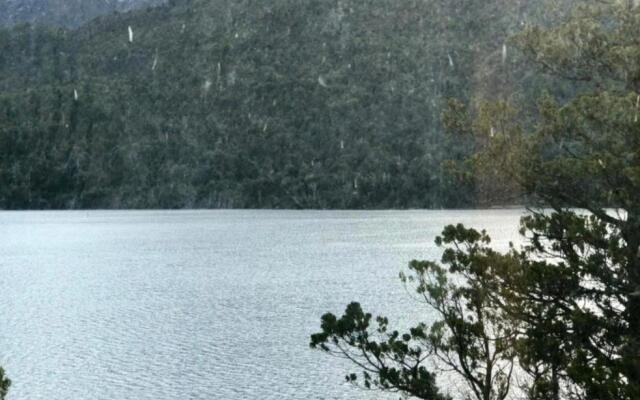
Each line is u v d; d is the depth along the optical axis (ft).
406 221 610.65
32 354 133.28
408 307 176.45
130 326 161.38
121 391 108.37
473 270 42.27
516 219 606.55
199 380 114.01
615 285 41.24
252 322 163.73
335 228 533.96
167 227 580.71
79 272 281.13
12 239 466.70
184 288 228.43
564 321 41.73
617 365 35.86
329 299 196.44
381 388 42.91
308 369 119.96
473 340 43.06
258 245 401.70
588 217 43.65
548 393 39.52
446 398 41.78
